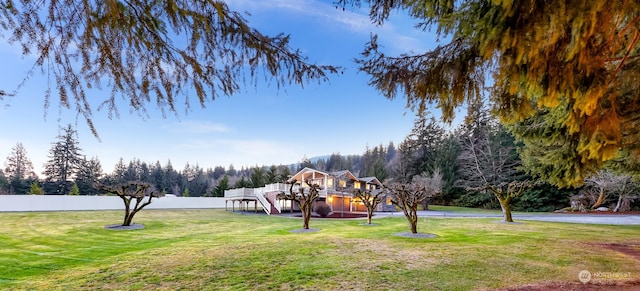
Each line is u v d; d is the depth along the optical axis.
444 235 10.19
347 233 10.94
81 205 23.66
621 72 2.99
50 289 4.87
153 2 1.91
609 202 25.50
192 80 2.26
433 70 3.11
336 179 27.44
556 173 5.83
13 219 16.19
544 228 12.22
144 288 4.79
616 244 8.26
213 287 4.75
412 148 37.06
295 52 2.47
